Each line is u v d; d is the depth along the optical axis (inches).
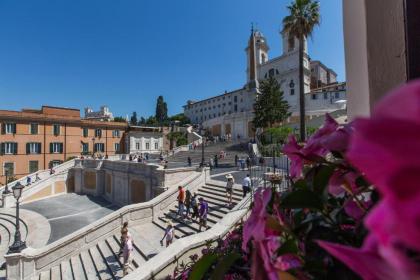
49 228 756.0
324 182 31.7
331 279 25.8
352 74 62.0
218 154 1440.7
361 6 57.9
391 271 14.1
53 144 1616.6
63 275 434.0
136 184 893.2
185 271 117.4
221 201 574.9
